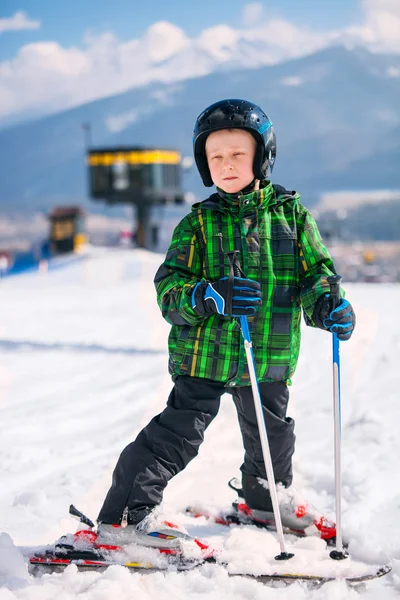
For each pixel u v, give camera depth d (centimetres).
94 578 216
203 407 238
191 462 358
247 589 212
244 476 263
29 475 341
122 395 526
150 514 233
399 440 393
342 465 347
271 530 263
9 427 431
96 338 815
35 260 3297
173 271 241
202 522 276
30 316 1062
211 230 241
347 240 15850
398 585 222
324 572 221
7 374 603
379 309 1052
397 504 300
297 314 245
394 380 557
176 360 241
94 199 3550
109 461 360
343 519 273
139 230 3541
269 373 240
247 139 236
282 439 251
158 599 208
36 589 210
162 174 3478
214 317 238
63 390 542
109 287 1722
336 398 232
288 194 249
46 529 269
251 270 238
